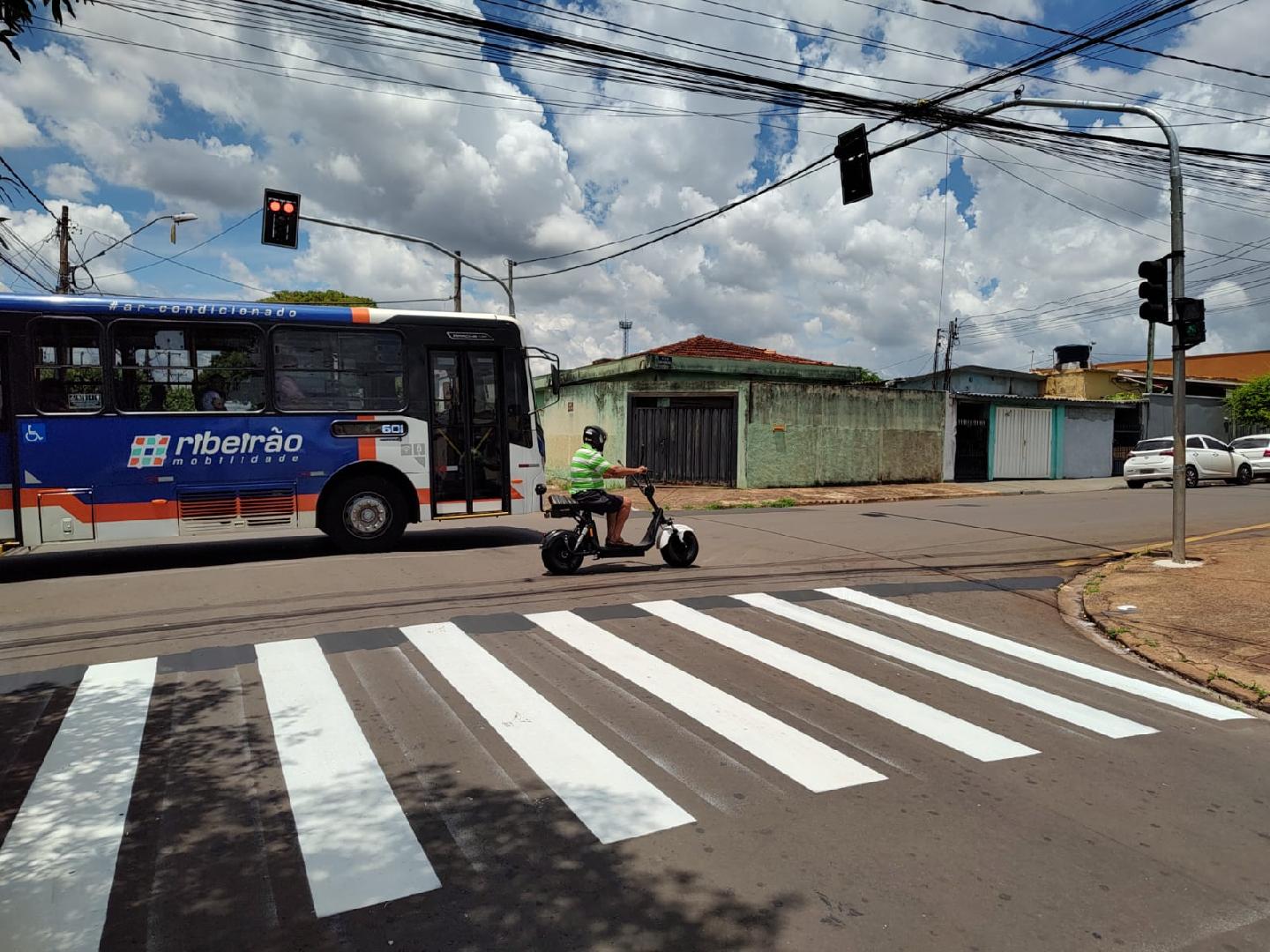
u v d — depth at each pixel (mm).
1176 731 4902
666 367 22406
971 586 9016
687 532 9828
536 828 3584
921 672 5941
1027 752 4508
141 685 5426
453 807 3773
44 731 4664
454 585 8648
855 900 3059
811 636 6797
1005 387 40750
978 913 2979
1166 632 7008
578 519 9484
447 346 11391
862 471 23422
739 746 4512
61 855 3354
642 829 3580
